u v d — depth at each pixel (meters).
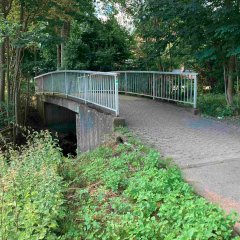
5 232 3.80
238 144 7.14
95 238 3.94
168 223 3.83
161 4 10.81
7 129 13.95
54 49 21.44
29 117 18.00
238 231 3.60
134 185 4.77
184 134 7.97
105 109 9.48
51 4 13.54
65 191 5.21
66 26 19.33
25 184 4.76
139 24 15.13
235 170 5.54
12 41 12.70
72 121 17.12
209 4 10.20
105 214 4.36
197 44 10.97
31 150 6.46
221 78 14.97
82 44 19.50
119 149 6.88
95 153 7.36
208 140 7.46
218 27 9.92
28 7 13.65
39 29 12.91
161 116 10.01
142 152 6.38
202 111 10.84
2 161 5.53
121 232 3.84
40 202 4.26
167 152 6.57
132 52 20.59
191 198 4.27
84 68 19.45
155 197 4.33
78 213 4.53
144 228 3.72
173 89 11.83
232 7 9.65
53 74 14.88
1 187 4.46
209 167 5.71
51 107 17.09
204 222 3.58
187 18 10.59
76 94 11.98
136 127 8.57
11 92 15.71
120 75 15.53
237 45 9.91
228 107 10.71
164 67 17.08
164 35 12.17
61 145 14.45
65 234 4.12
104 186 5.16
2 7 13.62
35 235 3.78
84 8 16.11
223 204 4.25
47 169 5.25
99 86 9.84
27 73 19.44
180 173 5.25
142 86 13.88
